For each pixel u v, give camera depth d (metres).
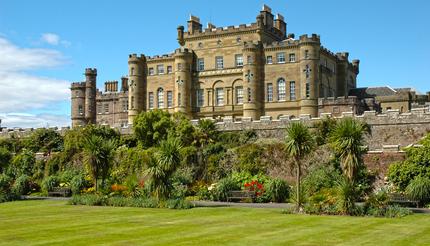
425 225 24.42
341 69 81.19
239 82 75.94
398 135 47.94
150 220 27.25
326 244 19.66
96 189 40.09
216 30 77.94
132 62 82.00
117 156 53.28
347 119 31.94
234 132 55.19
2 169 51.78
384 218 27.30
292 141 31.05
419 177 34.31
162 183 35.34
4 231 23.66
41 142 65.31
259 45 73.69
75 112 99.62
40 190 50.78
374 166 41.72
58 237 21.75
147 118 57.97
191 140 53.72
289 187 38.88
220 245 19.52
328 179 39.75
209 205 35.75
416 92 83.88
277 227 24.06
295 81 71.31
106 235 22.14
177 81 78.06
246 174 45.62
